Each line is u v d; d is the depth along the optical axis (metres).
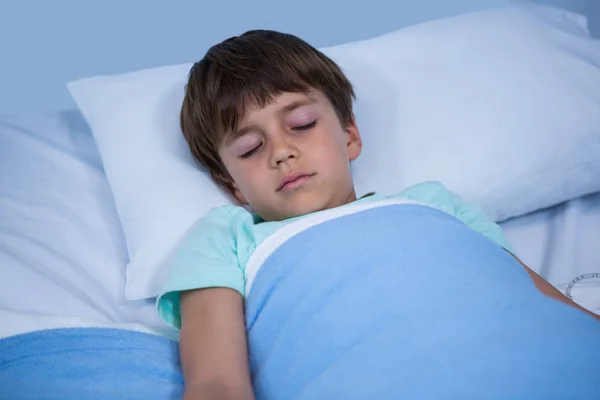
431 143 1.09
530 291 0.73
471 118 1.11
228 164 0.93
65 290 0.94
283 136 0.89
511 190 1.10
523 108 1.12
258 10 1.55
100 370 0.75
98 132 1.10
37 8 1.47
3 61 1.50
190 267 0.82
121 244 1.04
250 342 0.77
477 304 0.69
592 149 1.13
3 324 0.80
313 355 0.69
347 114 1.03
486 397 0.59
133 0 1.50
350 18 1.59
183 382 0.77
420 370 0.62
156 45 1.54
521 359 0.62
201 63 1.03
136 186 1.00
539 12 1.35
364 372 0.64
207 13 1.53
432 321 0.67
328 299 0.72
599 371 0.61
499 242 0.94
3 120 1.30
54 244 1.03
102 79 1.16
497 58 1.18
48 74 1.53
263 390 0.71
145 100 1.11
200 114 0.97
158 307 0.82
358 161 1.08
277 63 0.96
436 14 1.61
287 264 0.78
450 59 1.18
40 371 0.74
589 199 1.20
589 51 1.24
